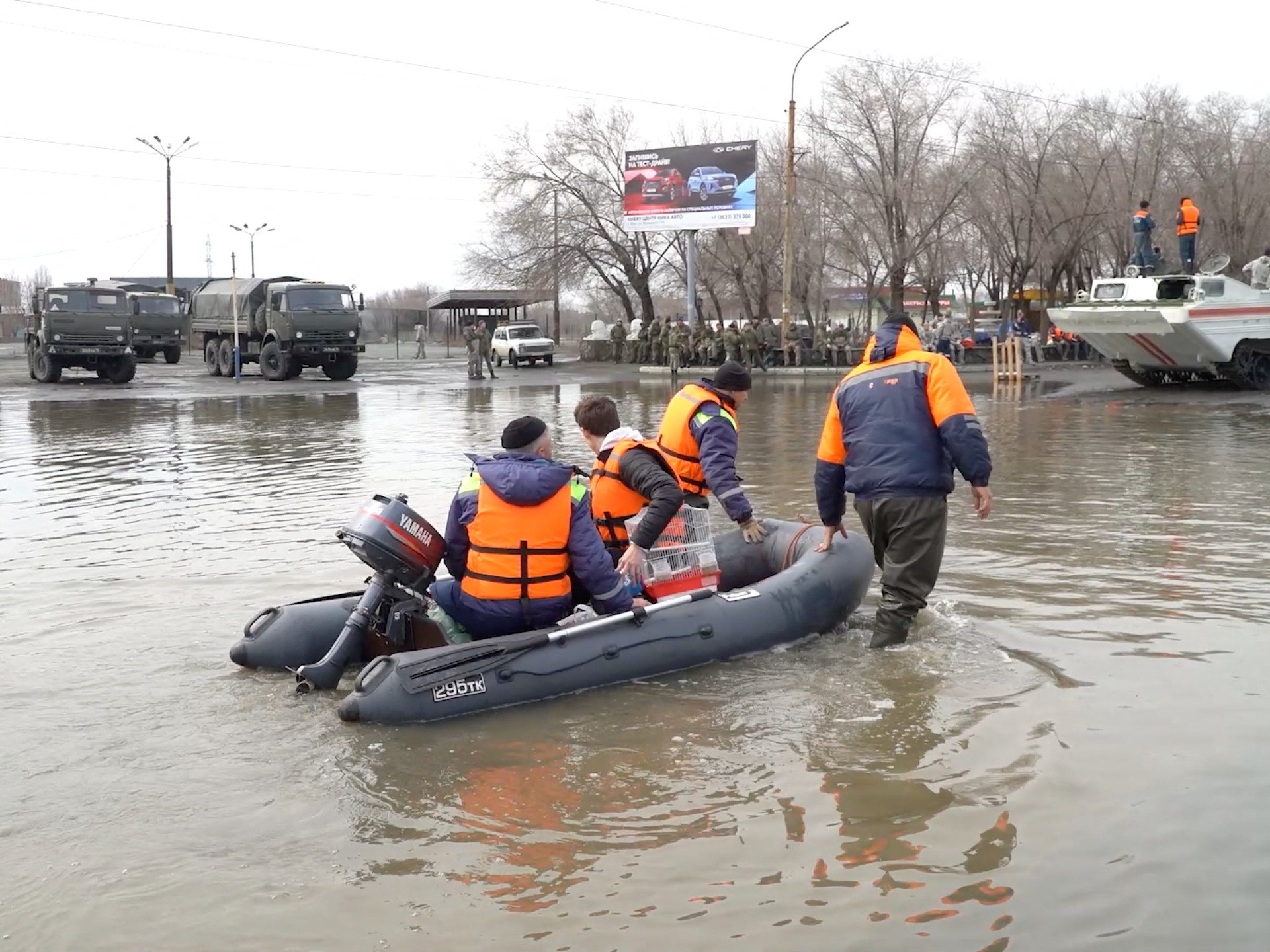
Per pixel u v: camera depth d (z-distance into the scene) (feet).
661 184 129.29
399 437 54.80
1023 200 135.74
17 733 15.67
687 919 10.81
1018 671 17.71
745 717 16.07
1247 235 138.21
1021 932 10.47
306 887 11.54
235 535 29.40
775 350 120.57
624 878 11.61
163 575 24.84
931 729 15.39
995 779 13.71
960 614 20.93
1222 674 17.33
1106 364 125.49
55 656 19.06
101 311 100.42
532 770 14.40
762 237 144.87
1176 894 11.02
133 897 11.37
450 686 16.28
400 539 16.99
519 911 11.03
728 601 18.88
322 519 31.63
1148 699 16.29
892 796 13.34
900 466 19.10
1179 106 138.62
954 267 169.89
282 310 106.63
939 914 10.78
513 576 17.34
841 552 20.59
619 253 154.71
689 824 12.78
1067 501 33.04
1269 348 76.23
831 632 20.24
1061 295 166.09
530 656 16.89
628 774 14.20
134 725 15.99
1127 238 140.05
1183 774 13.70
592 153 153.99
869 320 140.36
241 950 10.46
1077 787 13.38
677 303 296.51
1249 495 33.73
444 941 10.52
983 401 74.18
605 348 155.02
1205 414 61.87
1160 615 20.63
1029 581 23.27
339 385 102.53
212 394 89.04
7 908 11.17
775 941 10.41
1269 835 12.13
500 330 143.84
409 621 17.74
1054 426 55.98
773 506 33.09
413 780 14.12
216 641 19.93
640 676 17.76
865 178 135.54
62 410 72.74
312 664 18.20
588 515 17.67
